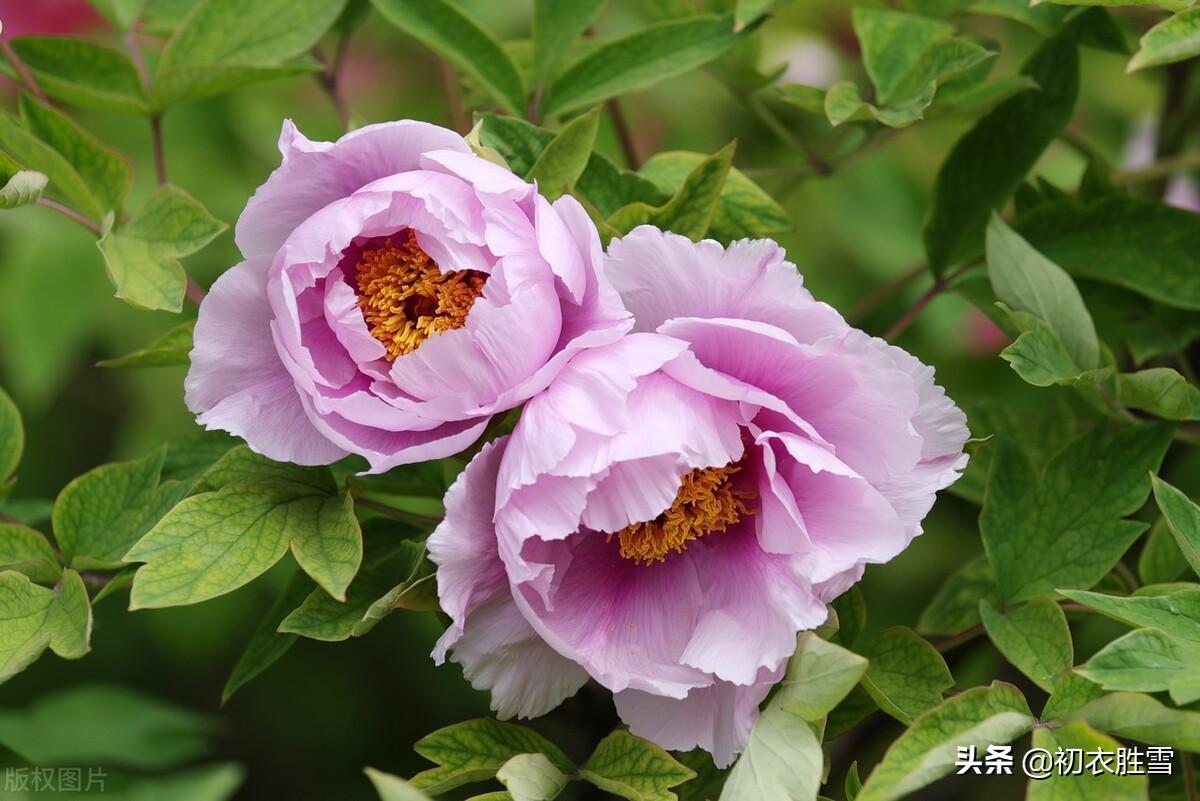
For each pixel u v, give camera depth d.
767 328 1.21
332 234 1.22
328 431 1.21
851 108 1.31
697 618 1.24
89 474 1.29
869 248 1.59
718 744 1.23
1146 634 1.20
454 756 1.25
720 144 1.61
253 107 1.55
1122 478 1.28
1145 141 1.58
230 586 1.22
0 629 1.24
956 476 1.23
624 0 1.61
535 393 1.20
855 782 1.23
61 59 1.38
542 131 1.29
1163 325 1.37
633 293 1.22
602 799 1.33
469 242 1.21
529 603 1.22
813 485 1.22
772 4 1.34
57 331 1.54
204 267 1.54
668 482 1.20
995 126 1.36
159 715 1.45
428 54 1.60
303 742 1.58
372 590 1.26
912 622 1.55
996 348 1.58
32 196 1.28
